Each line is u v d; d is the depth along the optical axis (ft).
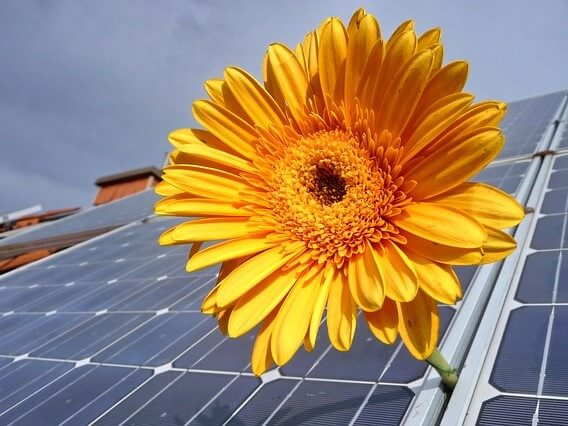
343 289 0.37
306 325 0.36
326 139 0.41
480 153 0.34
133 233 2.25
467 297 0.69
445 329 0.65
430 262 0.35
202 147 0.43
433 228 0.35
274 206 0.41
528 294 0.69
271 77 0.44
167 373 0.80
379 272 0.34
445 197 0.36
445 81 0.36
